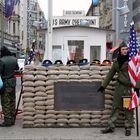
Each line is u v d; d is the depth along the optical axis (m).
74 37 17.53
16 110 11.53
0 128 10.66
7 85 10.85
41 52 21.30
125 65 9.78
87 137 9.45
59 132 10.04
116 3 27.84
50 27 15.06
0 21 71.38
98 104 10.59
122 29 26.95
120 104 9.95
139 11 44.16
